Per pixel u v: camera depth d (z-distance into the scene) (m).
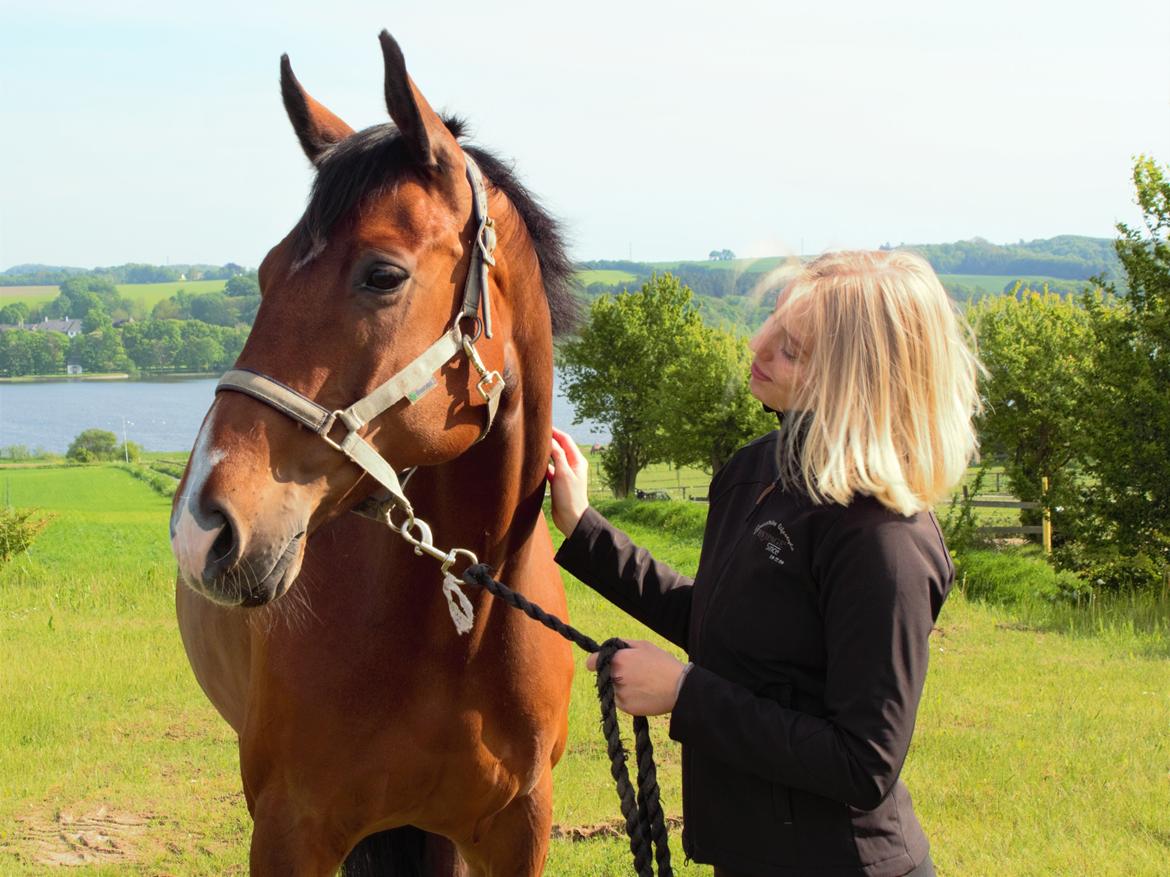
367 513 1.90
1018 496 19.34
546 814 2.47
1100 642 8.12
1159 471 11.83
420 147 1.79
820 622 1.65
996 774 4.74
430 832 2.56
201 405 119.50
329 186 1.78
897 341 1.61
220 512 1.63
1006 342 19.12
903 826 1.67
